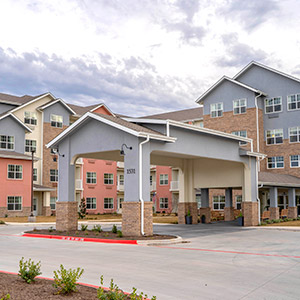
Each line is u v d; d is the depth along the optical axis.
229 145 25.23
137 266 11.33
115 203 54.47
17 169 40.66
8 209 39.62
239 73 43.03
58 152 21.88
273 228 24.88
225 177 28.00
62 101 47.94
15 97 48.56
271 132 41.38
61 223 21.27
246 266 11.47
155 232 22.67
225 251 14.73
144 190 18.52
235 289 8.61
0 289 7.62
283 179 34.00
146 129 20.12
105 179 53.44
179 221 29.88
